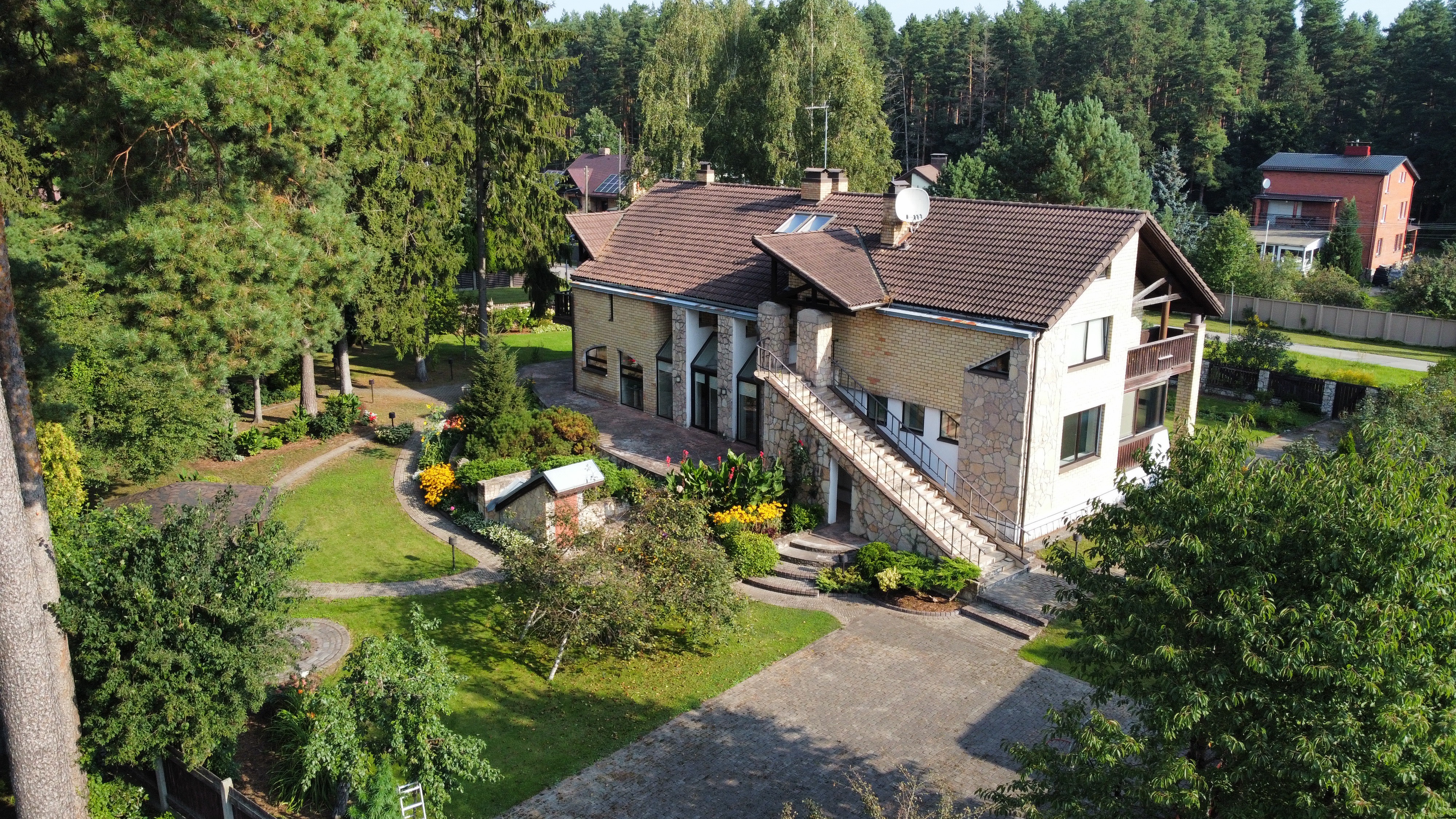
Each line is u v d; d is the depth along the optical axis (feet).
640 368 116.67
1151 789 36.68
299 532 60.59
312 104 70.08
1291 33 351.67
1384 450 41.19
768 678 67.72
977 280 84.79
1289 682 37.40
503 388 102.42
